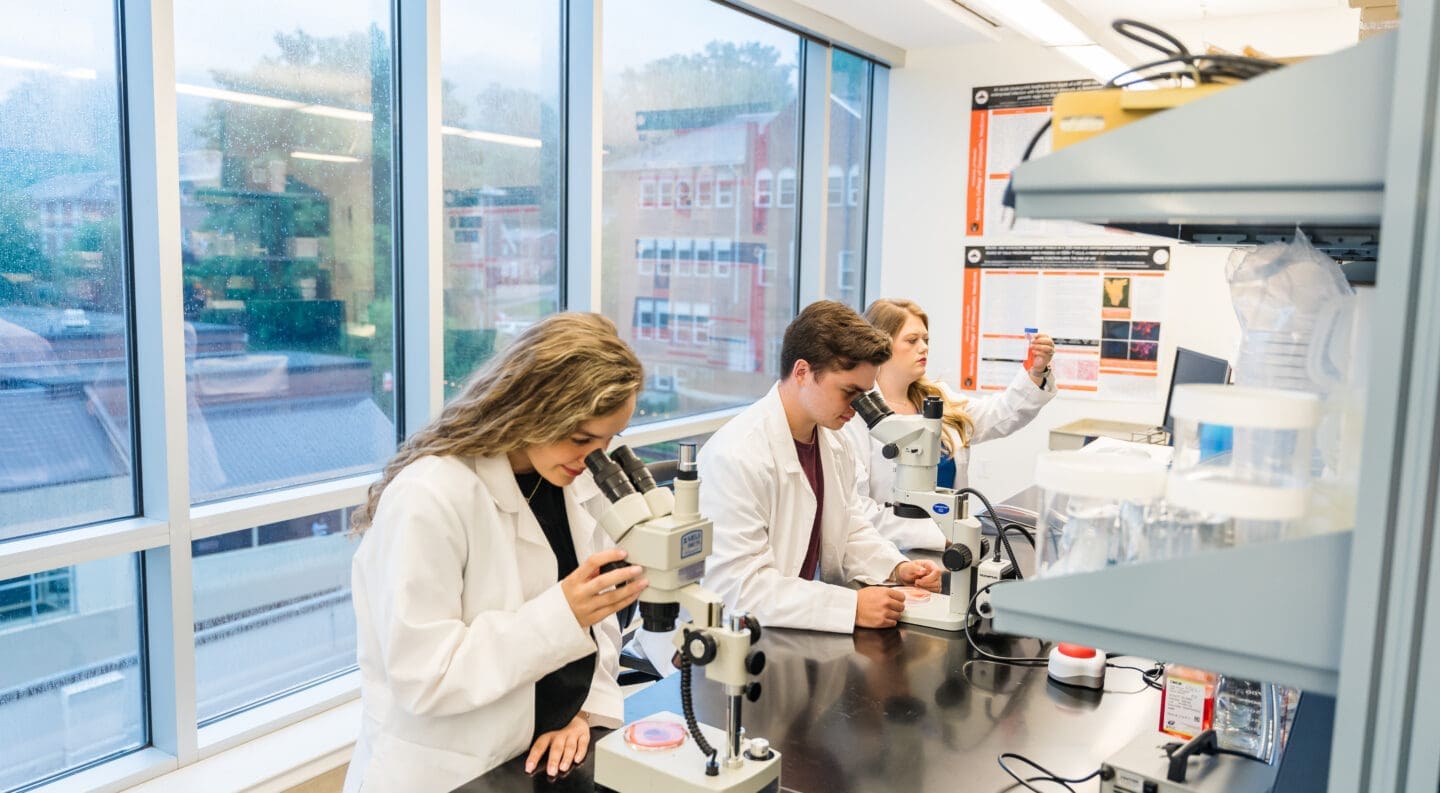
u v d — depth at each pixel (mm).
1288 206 654
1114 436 3607
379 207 3113
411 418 3238
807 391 2020
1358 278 1153
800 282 4891
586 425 1336
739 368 4629
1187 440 844
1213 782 1038
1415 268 603
